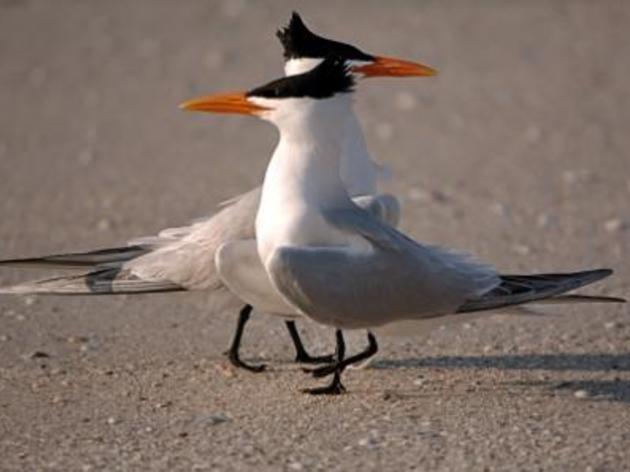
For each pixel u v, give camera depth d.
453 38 28.20
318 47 12.60
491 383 11.27
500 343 12.37
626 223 16.53
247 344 12.59
